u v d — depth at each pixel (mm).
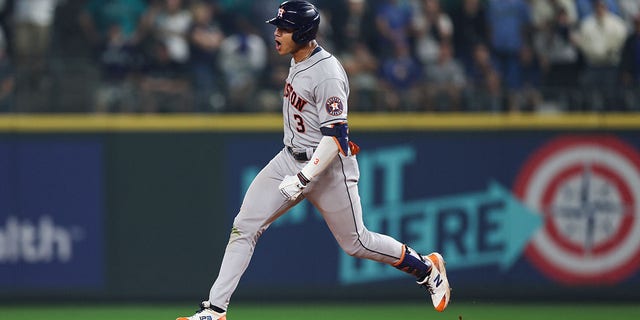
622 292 32656
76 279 32094
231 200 32250
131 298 32219
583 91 32875
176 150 32156
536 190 32688
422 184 32469
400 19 35500
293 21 18516
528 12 35625
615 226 32594
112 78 34125
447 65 34844
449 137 32562
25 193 31812
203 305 19531
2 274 31875
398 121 32406
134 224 32156
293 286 32469
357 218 19781
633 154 32500
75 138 31938
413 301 32844
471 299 32688
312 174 18562
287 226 32406
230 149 32188
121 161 32094
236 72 34281
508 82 35188
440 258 21094
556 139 32594
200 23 34969
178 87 33594
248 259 19766
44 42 35031
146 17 34906
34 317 30031
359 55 34938
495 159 32594
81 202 32031
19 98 32062
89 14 35406
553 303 32750
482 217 32625
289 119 19422
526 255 32656
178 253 32281
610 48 34969
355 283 32688
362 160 32281
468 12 35812
